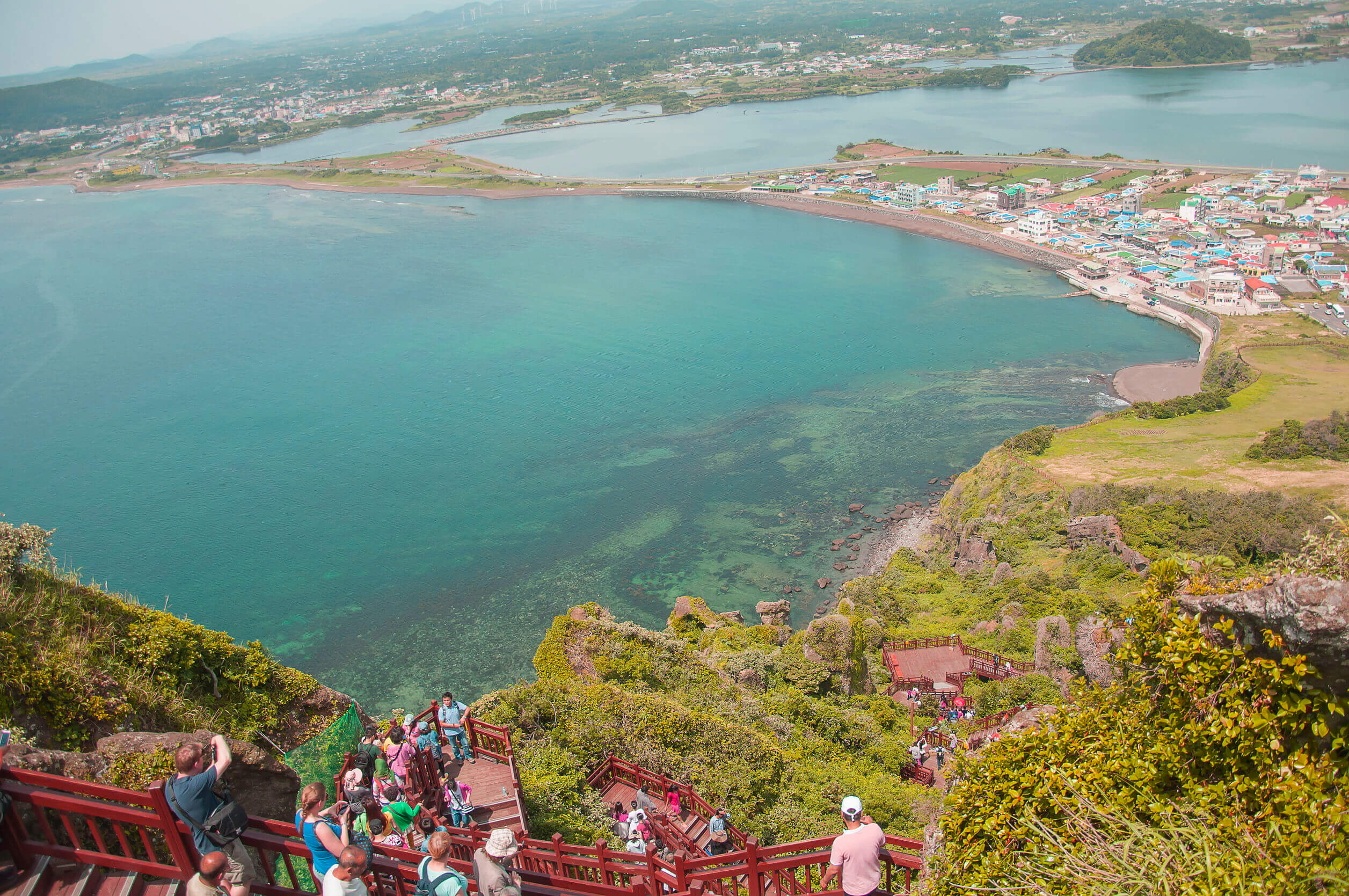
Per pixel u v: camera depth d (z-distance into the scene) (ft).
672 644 181.16
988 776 65.77
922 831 126.93
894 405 513.86
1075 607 255.29
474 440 489.26
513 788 90.79
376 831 77.71
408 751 87.61
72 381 592.19
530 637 326.85
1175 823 53.72
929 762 167.32
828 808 129.39
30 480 456.45
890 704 198.90
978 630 259.60
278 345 649.20
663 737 131.44
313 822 48.24
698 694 166.81
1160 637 62.69
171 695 98.99
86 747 84.84
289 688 112.37
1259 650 54.49
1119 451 407.85
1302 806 47.96
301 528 408.26
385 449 482.28
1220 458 387.75
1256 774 52.65
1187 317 642.63
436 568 373.20
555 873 68.23
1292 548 278.05
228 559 384.47
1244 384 500.74
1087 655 186.50
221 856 44.78
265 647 327.67
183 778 47.50
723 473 442.91
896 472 436.35
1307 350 551.59
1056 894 54.03
